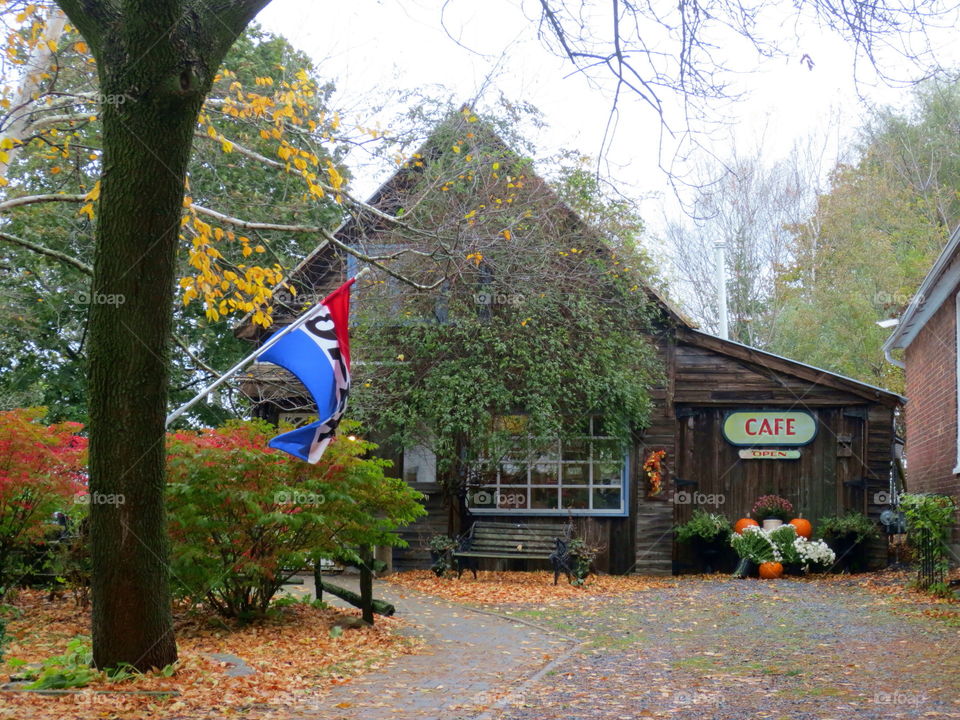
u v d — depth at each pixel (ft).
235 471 31.94
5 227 60.85
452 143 53.36
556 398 55.06
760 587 49.52
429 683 26.14
